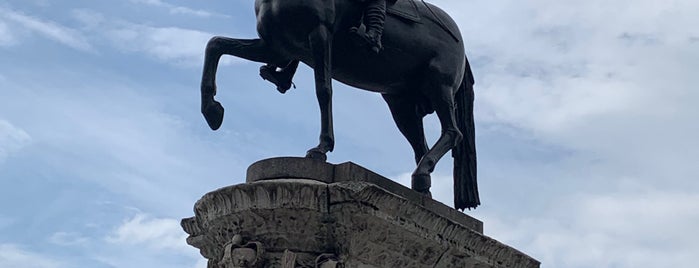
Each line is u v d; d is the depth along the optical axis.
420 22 8.68
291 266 7.29
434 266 7.88
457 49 8.90
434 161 8.52
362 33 8.15
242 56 8.43
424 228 7.70
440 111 8.72
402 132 9.20
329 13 8.05
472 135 9.34
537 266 8.72
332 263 7.25
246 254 7.31
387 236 7.49
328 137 7.86
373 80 8.69
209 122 8.37
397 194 7.72
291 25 8.03
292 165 7.58
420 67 8.74
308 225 7.36
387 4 8.48
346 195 7.23
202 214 7.79
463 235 7.99
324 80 7.94
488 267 8.26
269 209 7.33
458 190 9.25
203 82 8.32
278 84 8.79
